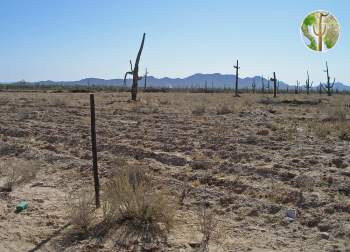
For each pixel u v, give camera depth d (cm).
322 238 673
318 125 1709
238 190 909
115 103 3123
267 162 1115
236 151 1238
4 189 973
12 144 1435
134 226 721
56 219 779
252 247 652
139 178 941
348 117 2214
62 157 1230
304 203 806
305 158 1130
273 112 2559
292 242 667
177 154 1237
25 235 710
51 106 2836
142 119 2031
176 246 655
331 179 922
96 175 823
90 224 731
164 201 758
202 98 4194
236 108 2628
